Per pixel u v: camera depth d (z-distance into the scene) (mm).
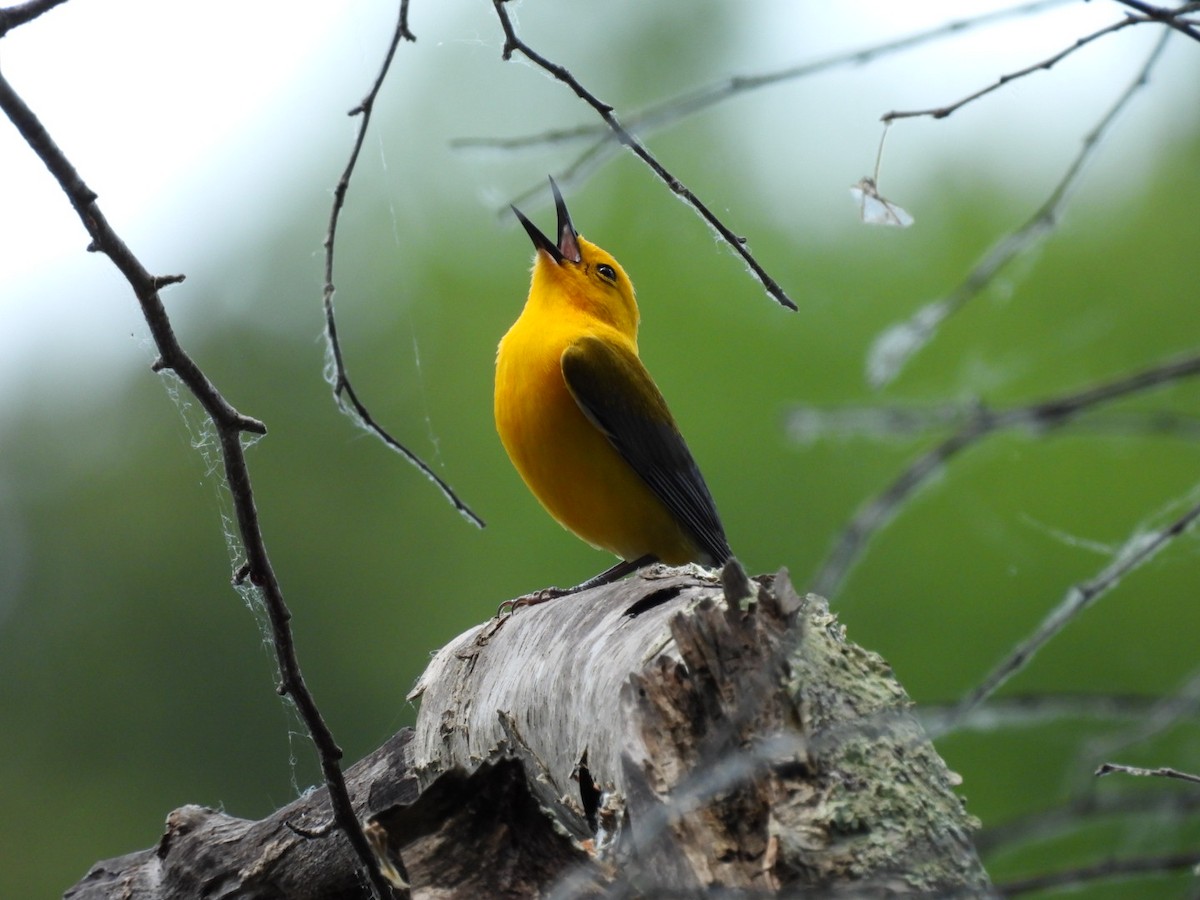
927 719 3775
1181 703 3781
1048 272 13703
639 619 5781
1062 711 3787
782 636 4746
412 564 15695
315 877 6699
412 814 5125
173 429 16109
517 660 6582
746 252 5160
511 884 5004
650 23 15414
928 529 12570
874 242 14375
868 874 4340
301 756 15047
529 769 6121
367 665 15250
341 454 16172
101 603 15492
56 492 15852
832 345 14023
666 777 4617
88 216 4426
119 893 6934
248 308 16656
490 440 15938
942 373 13633
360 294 16781
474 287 16562
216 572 15648
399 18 4984
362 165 16734
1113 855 4723
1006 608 12195
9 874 14203
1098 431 4867
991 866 9227
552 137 5137
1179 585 11781
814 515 13328
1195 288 13398
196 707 15266
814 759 4531
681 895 4125
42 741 14922
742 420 13922
